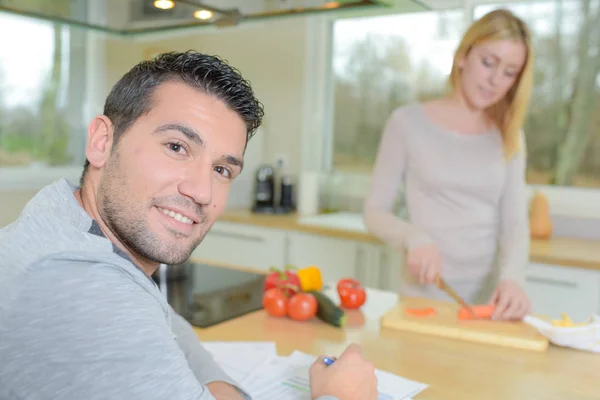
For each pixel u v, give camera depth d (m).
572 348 1.30
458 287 1.95
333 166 3.45
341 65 3.36
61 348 0.61
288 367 1.15
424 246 1.71
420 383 1.08
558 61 2.76
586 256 2.25
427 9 1.66
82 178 0.81
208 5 1.69
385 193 2.00
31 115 3.17
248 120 0.79
